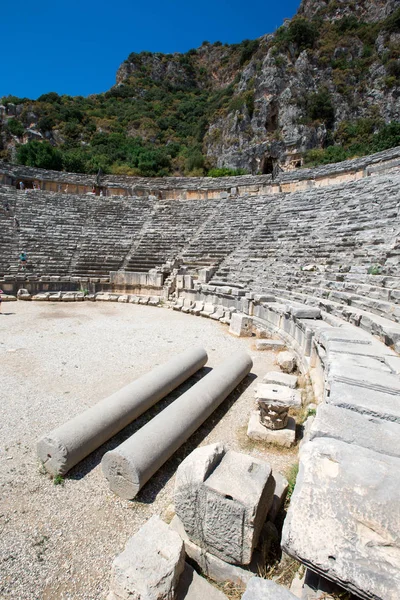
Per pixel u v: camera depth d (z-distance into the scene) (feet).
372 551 6.23
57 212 99.71
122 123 241.14
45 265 80.84
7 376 27.40
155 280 75.31
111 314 57.77
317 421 10.43
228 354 35.45
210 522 10.92
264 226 81.30
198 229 94.48
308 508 7.08
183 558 10.46
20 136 211.00
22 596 10.56
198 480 10.99
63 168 159.74
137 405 20.61
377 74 173.37
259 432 19.06
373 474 7.69
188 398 20.66
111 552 12.14
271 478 11.94
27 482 15.53
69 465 15.92
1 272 75.31
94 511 14.06
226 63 321.52
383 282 36.76
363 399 11.96
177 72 323.16
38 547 12.26
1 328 44.37
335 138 168.25
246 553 10.44
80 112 238.89
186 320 53.88
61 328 45.37
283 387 20.20
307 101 174.91
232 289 54.60
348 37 193.16
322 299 39.55
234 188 113.19
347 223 62.08
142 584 9.33
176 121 246.88
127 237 94.84
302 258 60.39
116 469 14.80
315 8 226.17
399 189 59.57
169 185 126.93
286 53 190.29
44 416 21.17
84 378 27.50
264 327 44.04
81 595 10.61
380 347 19.08
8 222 89.45
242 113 184.96
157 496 15.02
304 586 7.84
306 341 27.86
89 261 85.20
